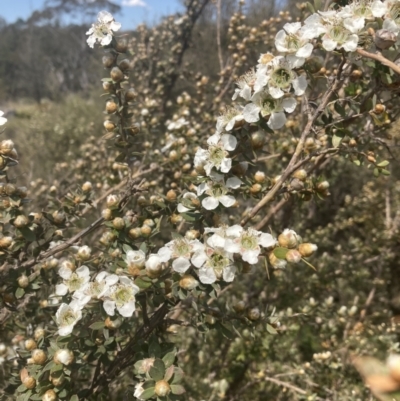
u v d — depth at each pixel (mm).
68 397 171
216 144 173
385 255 454
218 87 458
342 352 349
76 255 216
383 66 183
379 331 400
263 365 365
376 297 462
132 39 625
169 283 167
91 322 175
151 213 223
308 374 340
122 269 173
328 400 306
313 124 198
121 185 299
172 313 226
